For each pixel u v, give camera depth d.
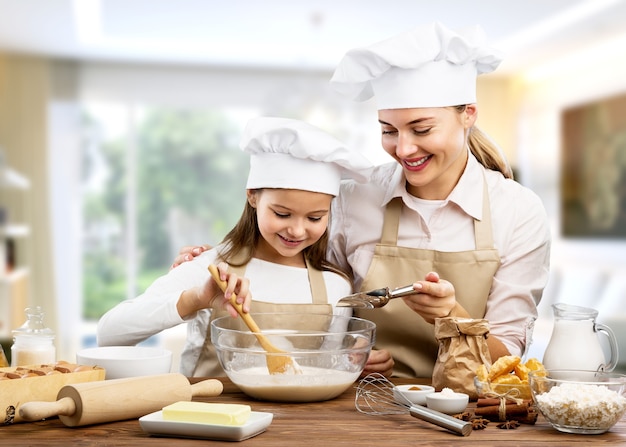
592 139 6.48
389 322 1.89
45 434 1.26
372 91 1.90
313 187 1.71
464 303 1.84
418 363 1.89
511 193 1.92
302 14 5.60
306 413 1.40
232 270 1.88
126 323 1.72
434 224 1.90
